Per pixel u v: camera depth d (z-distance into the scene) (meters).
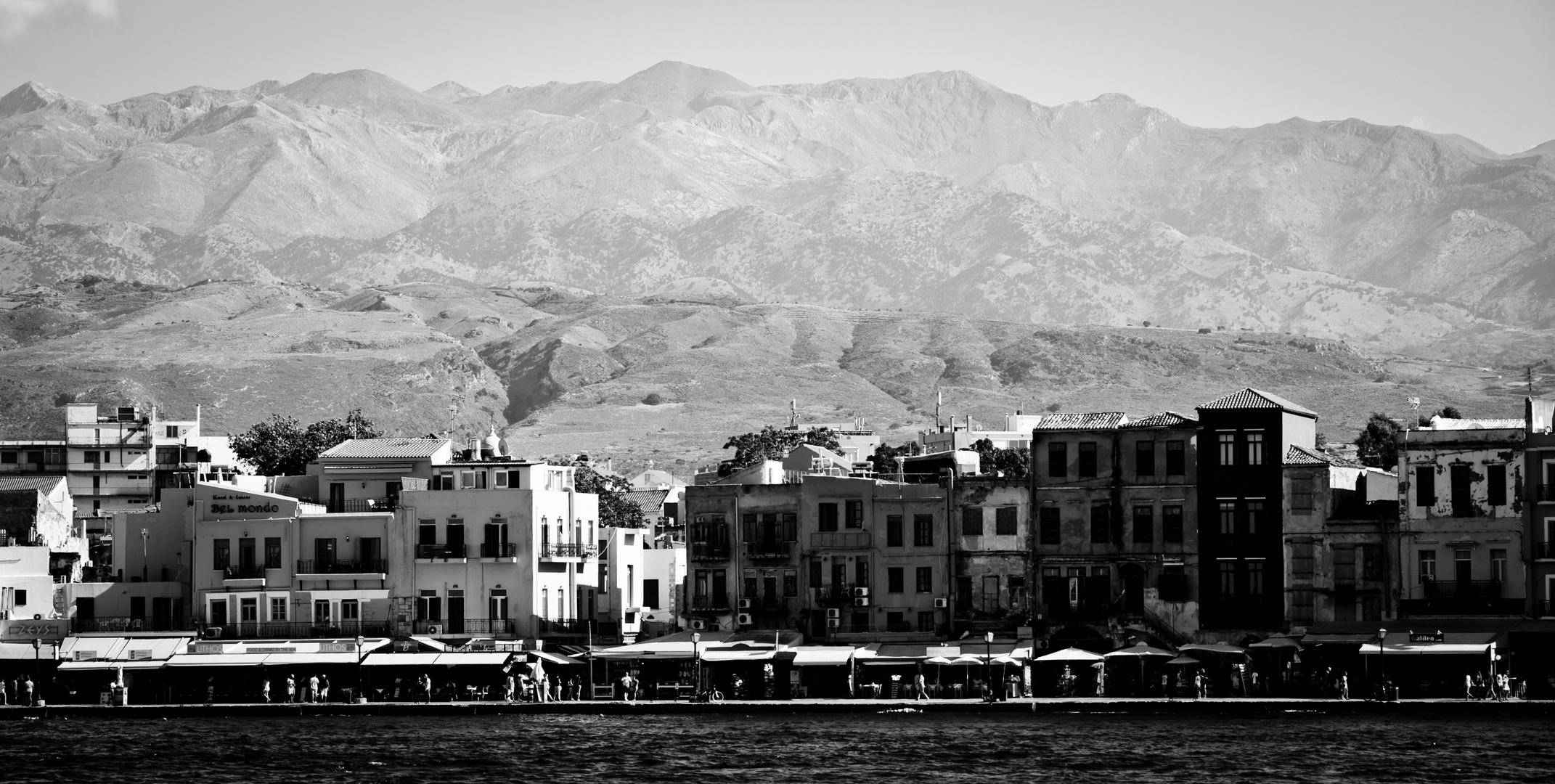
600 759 187.25
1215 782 169.50
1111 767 177.75
